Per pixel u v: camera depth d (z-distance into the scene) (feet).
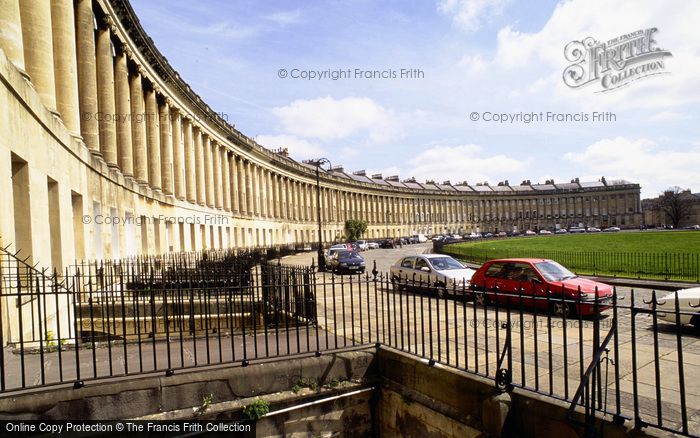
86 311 40.60
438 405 20.84
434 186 427.33
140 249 80.43
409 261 60.64
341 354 23.91
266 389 21.52
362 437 24.30
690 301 30.42
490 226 429.79
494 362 23.68
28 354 24.81
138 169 87.20
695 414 16.90
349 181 308.81
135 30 84.28
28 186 33.32
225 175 157.38
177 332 35.29
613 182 472.03
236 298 42.45
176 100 112.27
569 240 184.03
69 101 51.98
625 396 18.97
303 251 195.42
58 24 51.90
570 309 37.91
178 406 19.66
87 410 18.17
